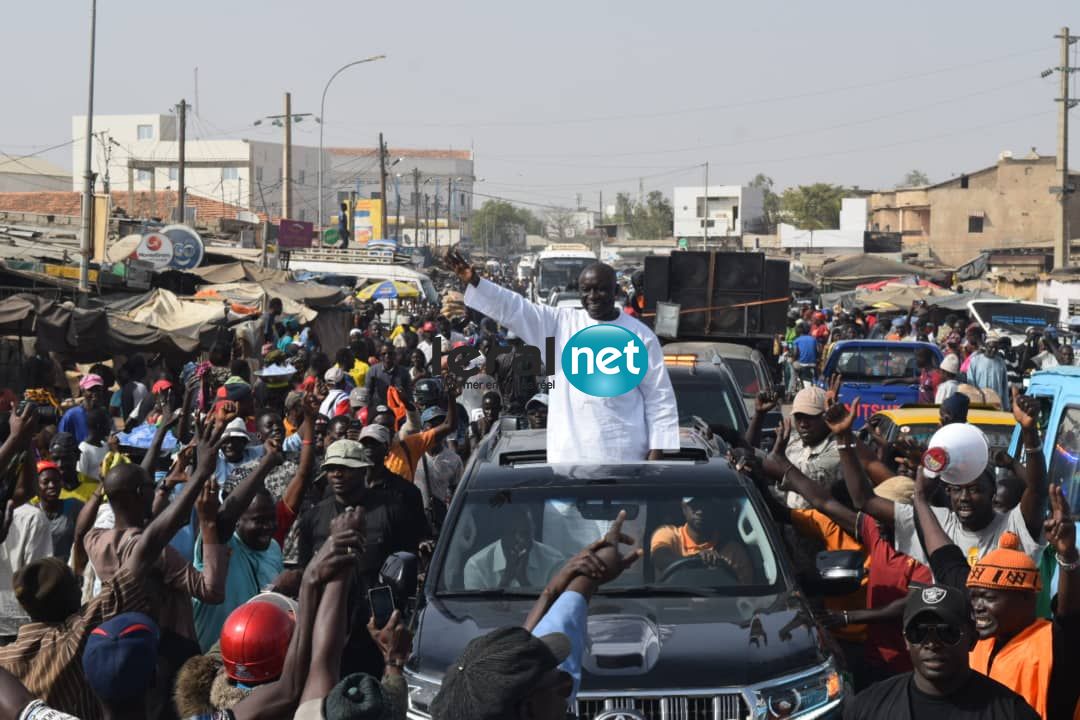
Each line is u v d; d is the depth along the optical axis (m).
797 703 5.24
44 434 10.28
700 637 5.49
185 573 5.53
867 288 47.00
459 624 5.76
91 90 24.61
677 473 6.64
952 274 53.06
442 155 165.25
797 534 7.59
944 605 3.80
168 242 30.06
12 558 7.53
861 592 7.04
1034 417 6.14
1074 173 83.38
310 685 3.35
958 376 18.50
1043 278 46.38
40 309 17.89
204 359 19.52
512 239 189.75
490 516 6.46
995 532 6.07
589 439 6.94
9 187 81.44
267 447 6.33
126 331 18.95
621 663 5.30
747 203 126.38
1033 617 4.49
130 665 3.68
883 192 95.25
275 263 41.97
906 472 7.38
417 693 5.38
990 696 3.85
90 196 24.75
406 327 24.67
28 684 4.74
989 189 85.38
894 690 3.95
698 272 20.17
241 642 3.67
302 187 126.00
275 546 6.65
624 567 3.32
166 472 8.50
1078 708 4.47
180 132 48.28
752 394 14.59
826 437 8.20
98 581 5.92
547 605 3.30
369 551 7.32
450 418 9.77
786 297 20.03
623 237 158.00
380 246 53.72
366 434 7.44
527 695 2.41
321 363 15.36
